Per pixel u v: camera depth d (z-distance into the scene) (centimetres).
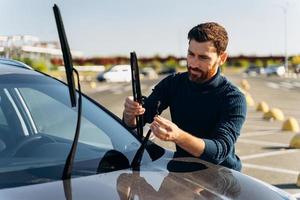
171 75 390
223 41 356
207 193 263
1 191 248
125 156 312
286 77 6291
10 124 354
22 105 357
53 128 346
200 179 284
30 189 251
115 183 264
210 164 315
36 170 281
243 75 7406
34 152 312
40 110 358
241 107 363
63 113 353
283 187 702
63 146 323
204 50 353
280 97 2552
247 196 269
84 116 355
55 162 296
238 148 994
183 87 378
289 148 1000
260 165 839
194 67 358
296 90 3228
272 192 284
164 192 258
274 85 3881
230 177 293
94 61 8531
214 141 334
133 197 247
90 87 3491
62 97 362
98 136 337
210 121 369
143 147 308
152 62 9712
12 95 359
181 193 259
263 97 2533
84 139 333
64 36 275
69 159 278
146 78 5616
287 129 1262
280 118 1517
